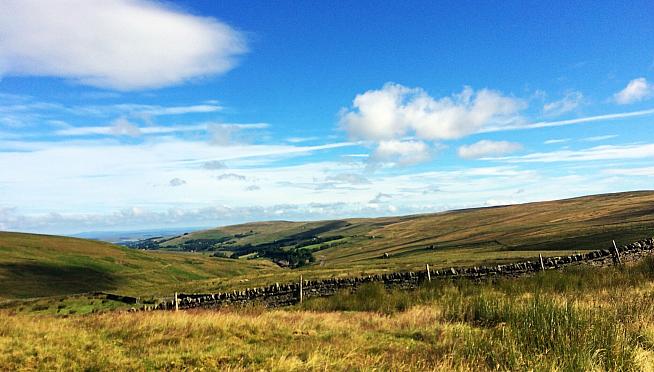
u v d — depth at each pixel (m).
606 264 27.59
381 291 23.88
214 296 28.89
